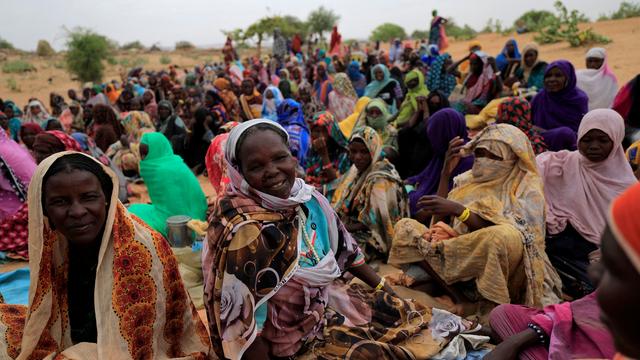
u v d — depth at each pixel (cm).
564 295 386
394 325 272
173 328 261
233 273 219
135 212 507
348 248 273
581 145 396
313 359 245
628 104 609
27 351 230
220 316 227
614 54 1875
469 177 404
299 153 672
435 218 415
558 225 401
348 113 1041
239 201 230
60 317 242
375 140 433
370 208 429
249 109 1049
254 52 6103
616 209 90
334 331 254
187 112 1239
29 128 720
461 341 271
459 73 1302
